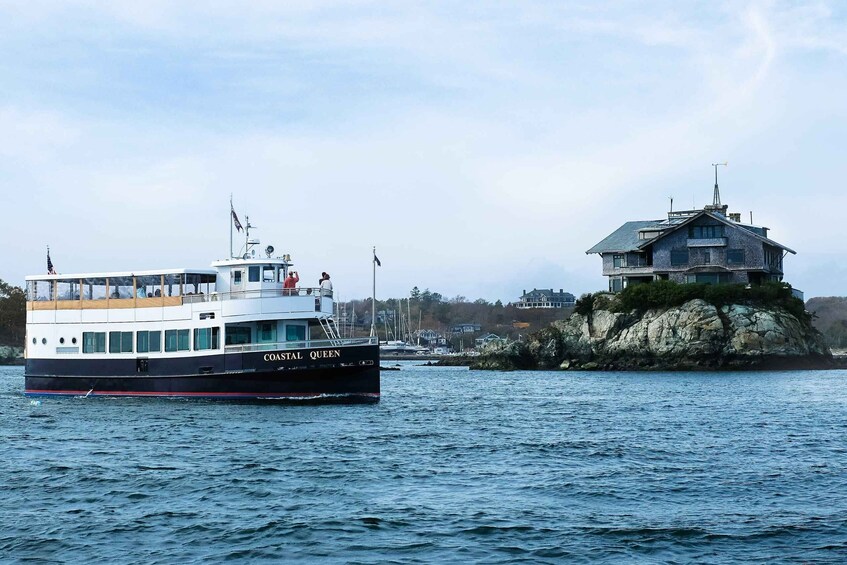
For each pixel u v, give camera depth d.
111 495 31.30
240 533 26.34
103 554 24.58
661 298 122.94
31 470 35.88
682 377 102.75
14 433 46.50
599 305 131.75
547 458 38.72
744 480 33.53
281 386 58.66
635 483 33.09
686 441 44.03
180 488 32.34
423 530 26.58
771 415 56.19
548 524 27.20
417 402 67.56
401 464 37.06
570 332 133.38
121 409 56.50
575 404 65.81
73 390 63.94
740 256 125.44
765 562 23.72
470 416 55.91
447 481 33.56
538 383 96.38
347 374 59.19
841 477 34.03
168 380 60.88
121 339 62.53
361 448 41.16
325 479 33.88
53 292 65.00
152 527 27.08
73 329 64.12
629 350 123.44
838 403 64.44
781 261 138.12
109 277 63.00
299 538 25.83
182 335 60.59
